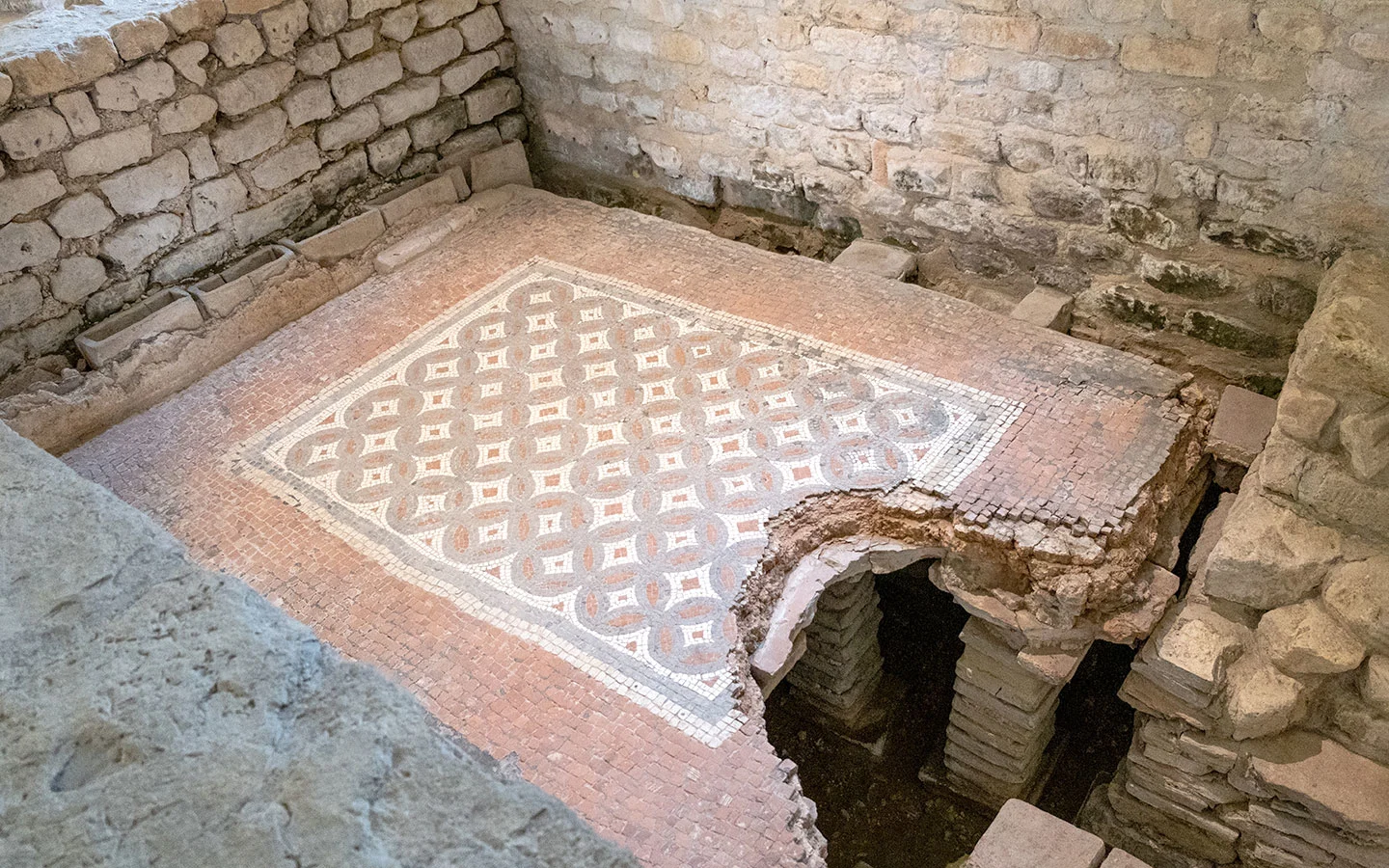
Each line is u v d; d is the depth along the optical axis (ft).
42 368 17.52
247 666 5.56
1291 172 16.02
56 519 6.40
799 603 14.58
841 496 15.49
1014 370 17.24
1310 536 14.24
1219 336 18.02
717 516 15.24
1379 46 14.47
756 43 19.90
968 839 18.66
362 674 5.56
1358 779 14.16
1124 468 15.48
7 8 17.57
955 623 21.83
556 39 22.26
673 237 21.02
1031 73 17.42
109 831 4.90
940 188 19.45
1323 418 13.82
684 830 11.75
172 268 18.71
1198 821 15.85
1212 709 14.51
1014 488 15.26
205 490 16.16
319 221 20.80
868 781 19.58
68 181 17.02
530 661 13.51
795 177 21.08
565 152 23.95
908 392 17.02
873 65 18.86
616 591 14.32
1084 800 19.08
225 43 18.22
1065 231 18.62
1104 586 14.55
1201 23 15.64
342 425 17.19
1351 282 15.33
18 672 5.58
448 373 18.08
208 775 5.08
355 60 20.30
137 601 5.96
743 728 12.75
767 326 18.57
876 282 19.42
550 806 4.95
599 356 18.21
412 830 4.85
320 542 15.23
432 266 20.67
